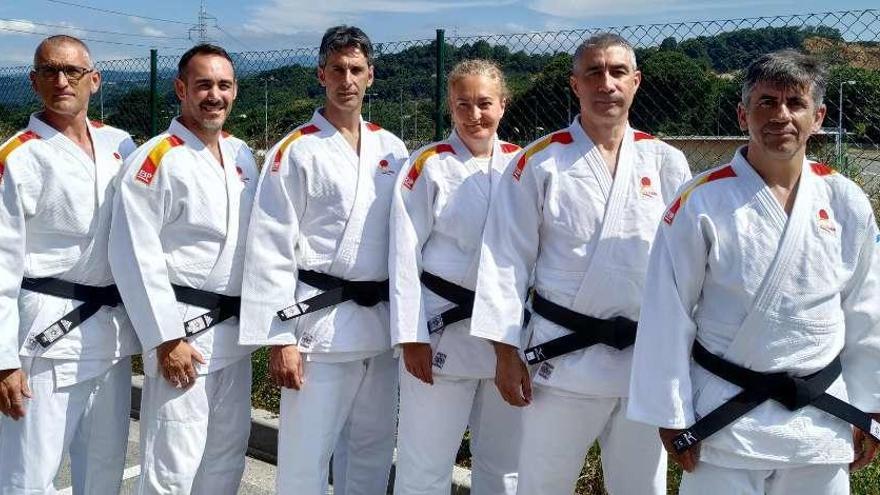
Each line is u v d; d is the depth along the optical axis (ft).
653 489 10.99
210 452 12.67
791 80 8.48
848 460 8.98
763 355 8.75
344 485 13.94
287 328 12.00
